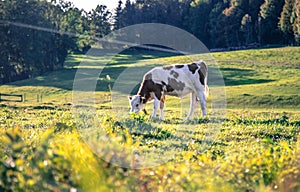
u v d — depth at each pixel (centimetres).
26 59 7506
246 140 1598
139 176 847
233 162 925
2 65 7438
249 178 872
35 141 1130
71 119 1938
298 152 1002
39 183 743
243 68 6006
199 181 796
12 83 6369
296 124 2073
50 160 793
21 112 2533
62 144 868
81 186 740
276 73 5719
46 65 7506
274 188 848
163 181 829
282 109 3719
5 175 770
